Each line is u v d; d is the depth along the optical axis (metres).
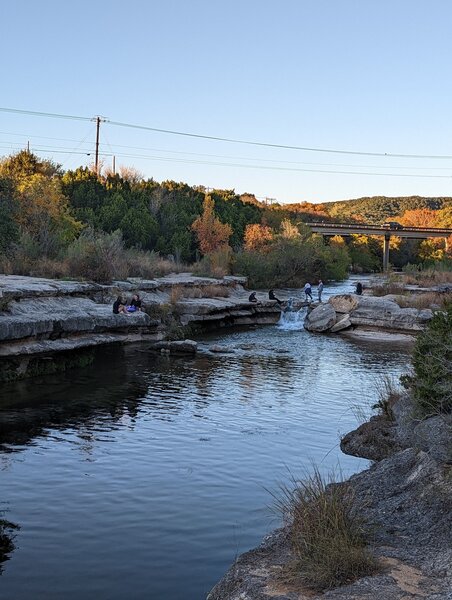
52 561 9.14
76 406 18.34
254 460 13.91
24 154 66.38
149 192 82.69
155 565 9.06
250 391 21.05
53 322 22.70
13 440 15.01
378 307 37.03
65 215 51.06
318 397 20.39
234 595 6.92
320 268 75.25
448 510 8.72
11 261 32.53
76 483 12.34
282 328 38.69
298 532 7.84
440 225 142.75
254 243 76.38
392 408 15.96
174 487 12.19
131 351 27.69
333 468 13.36
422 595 6.48
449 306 15.61
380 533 8.35
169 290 38.41
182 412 18.06
